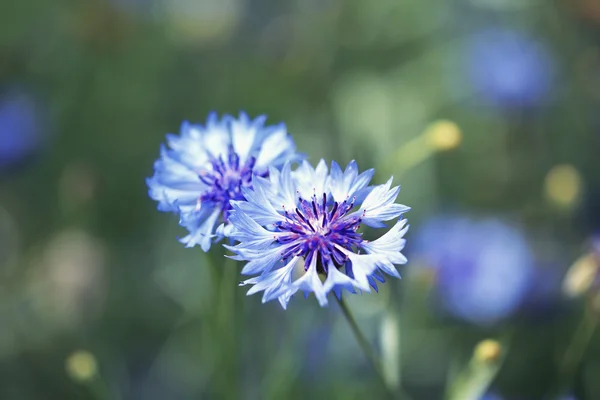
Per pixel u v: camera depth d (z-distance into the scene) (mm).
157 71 731
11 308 601
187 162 397
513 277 551
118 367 572
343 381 505
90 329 586
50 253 615
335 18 741
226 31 751
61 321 588
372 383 508
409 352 529
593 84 706
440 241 561
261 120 399
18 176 684
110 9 735
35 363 575
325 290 361
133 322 587
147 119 708
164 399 559
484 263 554
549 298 551
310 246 372
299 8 757
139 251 617
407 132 664
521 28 737
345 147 643
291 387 482
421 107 681
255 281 368
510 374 543
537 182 656
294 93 709
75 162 684
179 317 584
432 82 705
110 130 702
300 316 501
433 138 503
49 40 743
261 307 522
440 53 719
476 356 437
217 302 434
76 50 737
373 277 365
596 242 471
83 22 732
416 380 543
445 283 552
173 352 571
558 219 622
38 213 671
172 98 719
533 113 676
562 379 528
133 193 658
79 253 602
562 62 721
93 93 720
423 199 608
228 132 402
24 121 692
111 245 622
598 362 536
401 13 739
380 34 735
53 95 722
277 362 500
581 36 735
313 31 739
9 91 726
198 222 389
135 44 740
